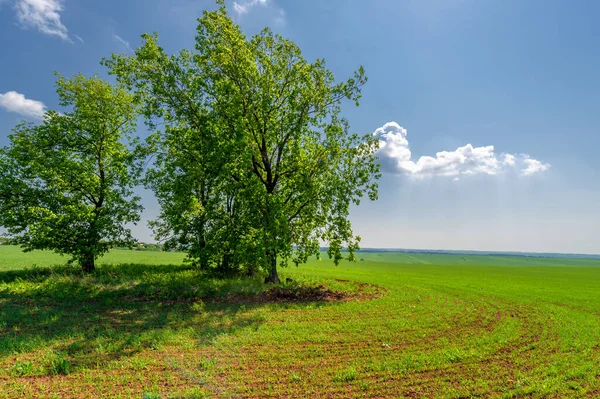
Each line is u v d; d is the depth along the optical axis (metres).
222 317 14.78
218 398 7.37
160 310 15.90
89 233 24.97
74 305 16.16
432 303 20.20
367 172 24.94
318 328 13.30
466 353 10.82
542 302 22.53
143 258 48.38
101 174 27.59
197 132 24.31
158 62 22.95
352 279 33.41
